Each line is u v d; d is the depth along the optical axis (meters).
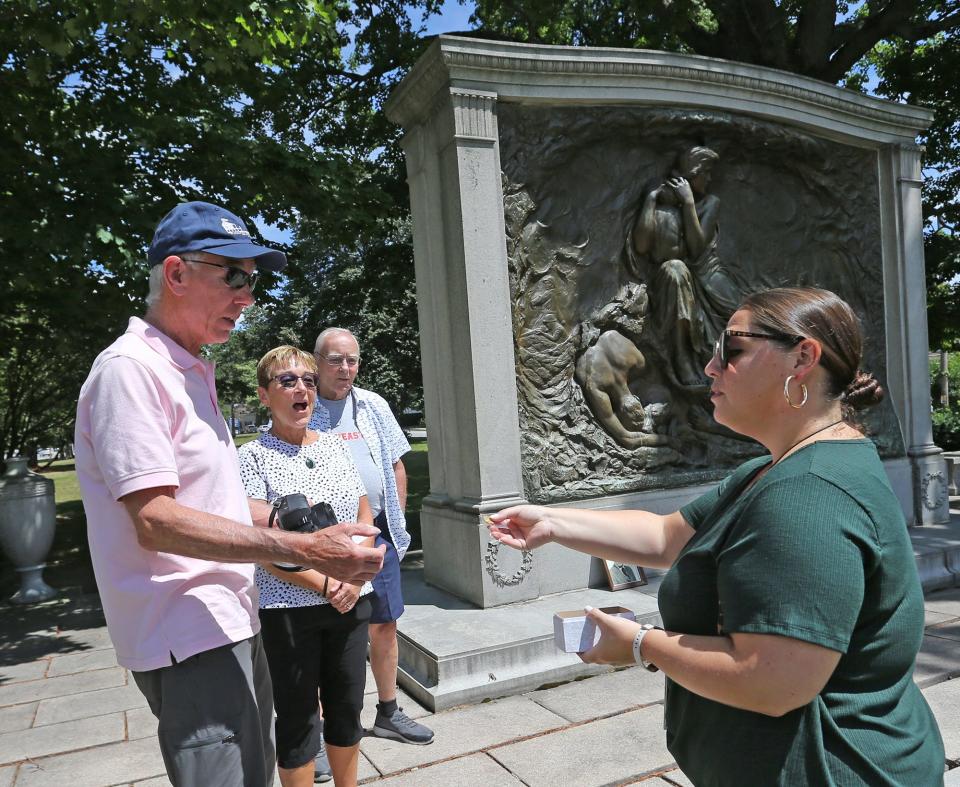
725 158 6.12
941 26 10.88
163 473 1.65
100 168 6.52
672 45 11.22
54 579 8.17
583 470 5.36
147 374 1.70
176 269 1.82
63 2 5.36
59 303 7.10
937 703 3.56
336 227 8.95
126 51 6.08
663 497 5.57
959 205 13.42
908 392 6.80
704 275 5.88
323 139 12.98
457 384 5.16
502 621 4.42
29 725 3.97
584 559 5.13
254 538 1.63
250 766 1.77
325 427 3.47
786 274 6.40
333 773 2.64
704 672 1.22
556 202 5.44
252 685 1.82
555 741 3.33
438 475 5.60
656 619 4.50
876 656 1.23
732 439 5.97
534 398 5.23
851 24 11.31
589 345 5.49
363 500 2.79
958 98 12.26
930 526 6.63
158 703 1.75
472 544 4.86
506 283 5.13
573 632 1.42
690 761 1.42
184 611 1.72
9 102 6.36
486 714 3.68
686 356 5.84
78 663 5.11
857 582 1.16
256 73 8.73
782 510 1.21
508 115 5.25
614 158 5.66
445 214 5.23
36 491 7.27
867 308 6.81
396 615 3.45
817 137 6.52
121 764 3.41
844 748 1.20
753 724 1.26
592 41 11.62
